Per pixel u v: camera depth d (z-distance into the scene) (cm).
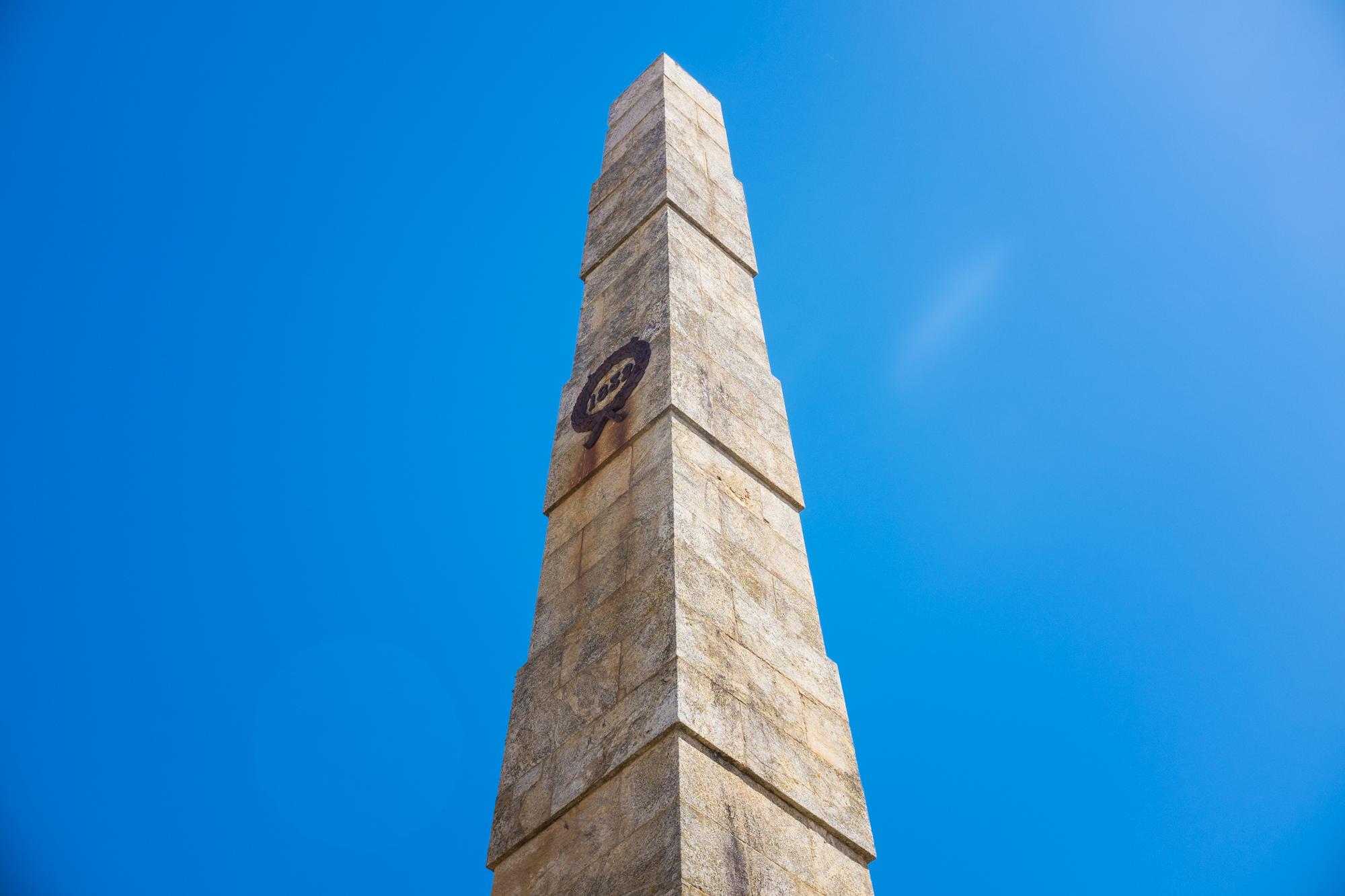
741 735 1171
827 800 1195
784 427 1681
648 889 1012
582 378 1766
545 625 1396
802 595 1428
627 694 1209
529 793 1216
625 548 1386
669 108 2347
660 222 1984
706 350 1697
